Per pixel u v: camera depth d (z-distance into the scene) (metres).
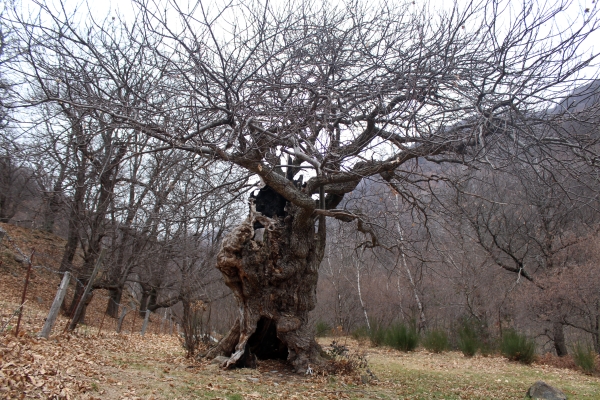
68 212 14.08
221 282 18.66
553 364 14.94
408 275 20.81
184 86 7.49
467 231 18.59
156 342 13.69
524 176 8.41
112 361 7.93
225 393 6.52
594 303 16.25
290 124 7.39
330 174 8.76
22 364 5.81
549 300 16.52
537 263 19.52
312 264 9.16
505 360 15.43
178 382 6.87
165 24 7.12
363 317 25.55
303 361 8.66
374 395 7.56
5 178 14.88
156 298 22.80
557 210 15.21
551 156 7.29
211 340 10.31
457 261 20.08
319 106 8.01
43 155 6.99
